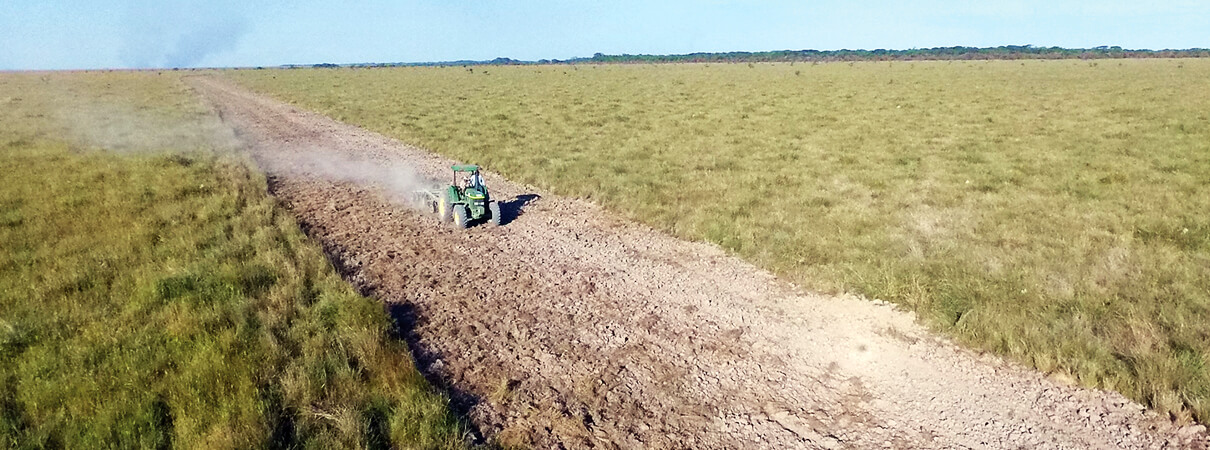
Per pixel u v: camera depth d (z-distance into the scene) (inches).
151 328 283.4
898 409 242.4
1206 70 2091.5
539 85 2116.1
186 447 204.5
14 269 359.6
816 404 248.2
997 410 236.1
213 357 252.1
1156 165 631.8
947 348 279.1
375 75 3221.0
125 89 2102.6
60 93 1882.4
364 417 222.7
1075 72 2188.7
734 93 1619.1
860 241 414.0
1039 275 343.6
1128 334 275.7
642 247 429.7
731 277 372.8
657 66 4146.2
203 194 547.8
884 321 307.9
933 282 337.1
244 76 3280.0
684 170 664.4
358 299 317.4
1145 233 417.1
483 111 1266.0
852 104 1283.2
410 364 259.0
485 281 370.0
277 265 369.4
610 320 318.3
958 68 2765.7
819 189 570.6
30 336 275.4
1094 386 242.7
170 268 354.0
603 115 1166.3
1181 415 221.8
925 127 946.7
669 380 263.9
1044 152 721.0
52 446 206.1
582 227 477.4
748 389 258.2
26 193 535.5
